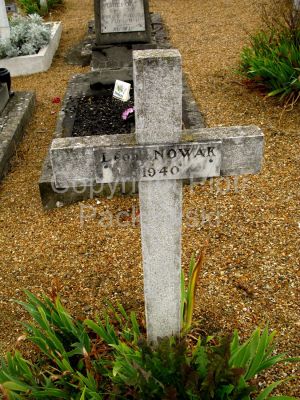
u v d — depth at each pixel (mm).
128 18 5680
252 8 8664
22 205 3734
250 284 2707
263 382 2145
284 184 3576
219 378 1748
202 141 1689
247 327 2441
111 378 1959
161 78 1555
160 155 1704
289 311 2514
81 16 9719
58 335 2191
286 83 4504
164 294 2027
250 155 1747
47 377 2148
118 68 5660
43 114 5379
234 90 5148
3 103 5086
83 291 2785
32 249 3219
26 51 6906
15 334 2557
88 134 4402
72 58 7320
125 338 2176
